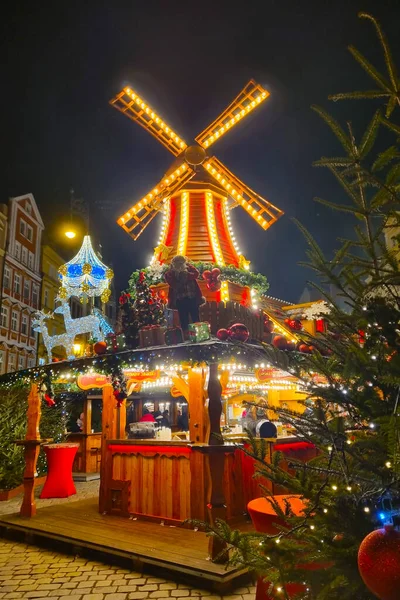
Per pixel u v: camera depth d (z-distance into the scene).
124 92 15.20
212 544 5.04
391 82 2.44
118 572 5.41
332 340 2.86
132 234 14.43
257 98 15.31
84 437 13.30
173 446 6.85
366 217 2.67
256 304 10.94
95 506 8.12
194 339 6.46
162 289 10.45
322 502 2.62
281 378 7.56
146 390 15.55
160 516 6.85
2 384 8.63
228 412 12.69
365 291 2.65
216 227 13.46
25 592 4.82
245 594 4.71
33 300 36.94
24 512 7.38
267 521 3.71
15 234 33.94
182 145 14.84
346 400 2.60
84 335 19.08
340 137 2.55
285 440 7.05
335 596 2.39
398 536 1.98
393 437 2.16
